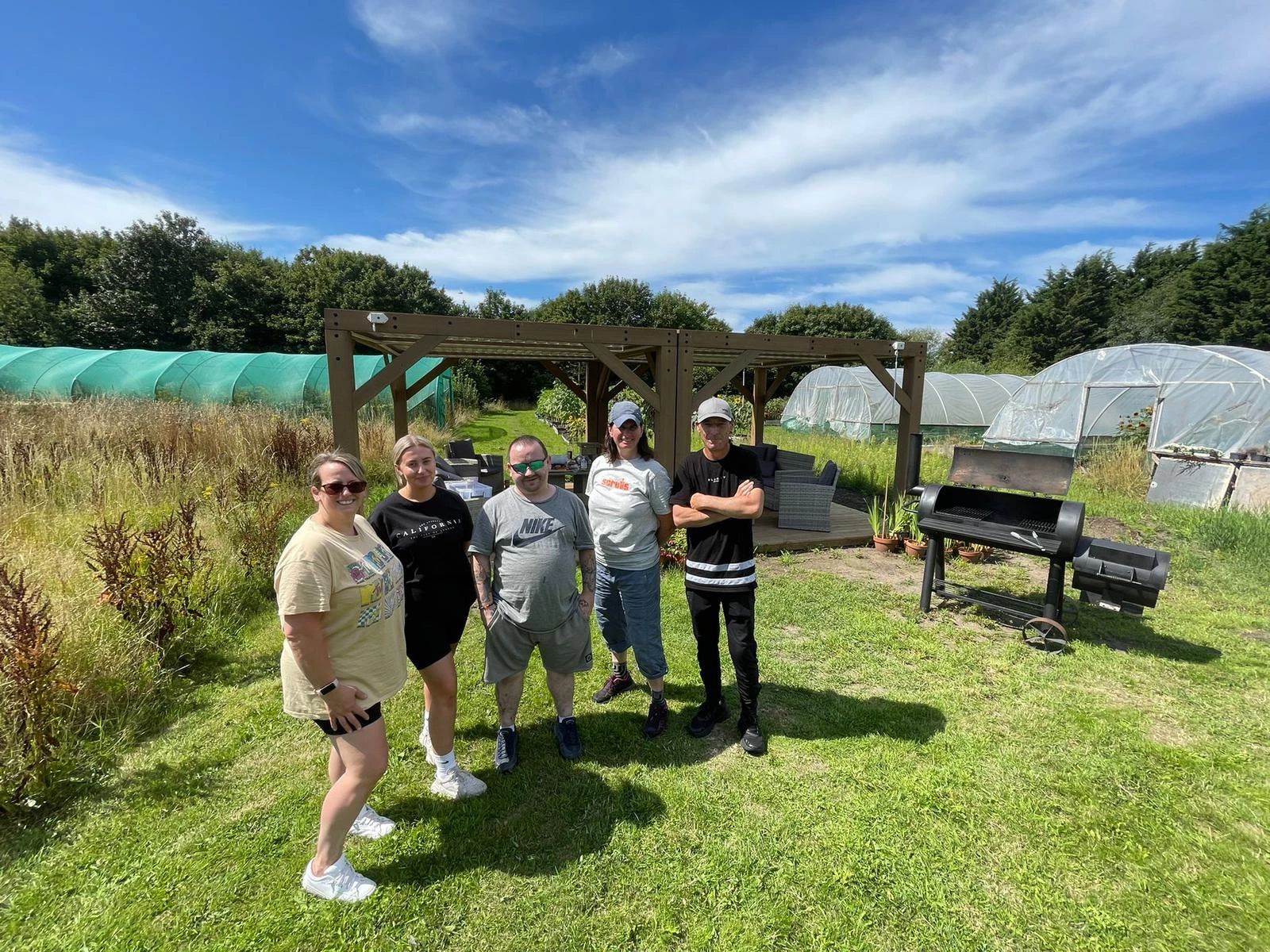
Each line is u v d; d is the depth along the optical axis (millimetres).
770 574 5934
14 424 7988
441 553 2457
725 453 2889
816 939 1956
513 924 2006
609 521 2986
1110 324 35719
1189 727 3215
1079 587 4215
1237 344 28953
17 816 2473
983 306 47000
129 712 3197
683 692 3594
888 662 4004
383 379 5547
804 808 2570
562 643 2744
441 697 2525
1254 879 2188
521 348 8500
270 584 5090
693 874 2211
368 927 1985
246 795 2643
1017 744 3039
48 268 34438
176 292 33562
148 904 2062
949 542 6582
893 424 17531
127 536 4168
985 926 2006
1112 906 2082
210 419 9938
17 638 2781
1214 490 8438
